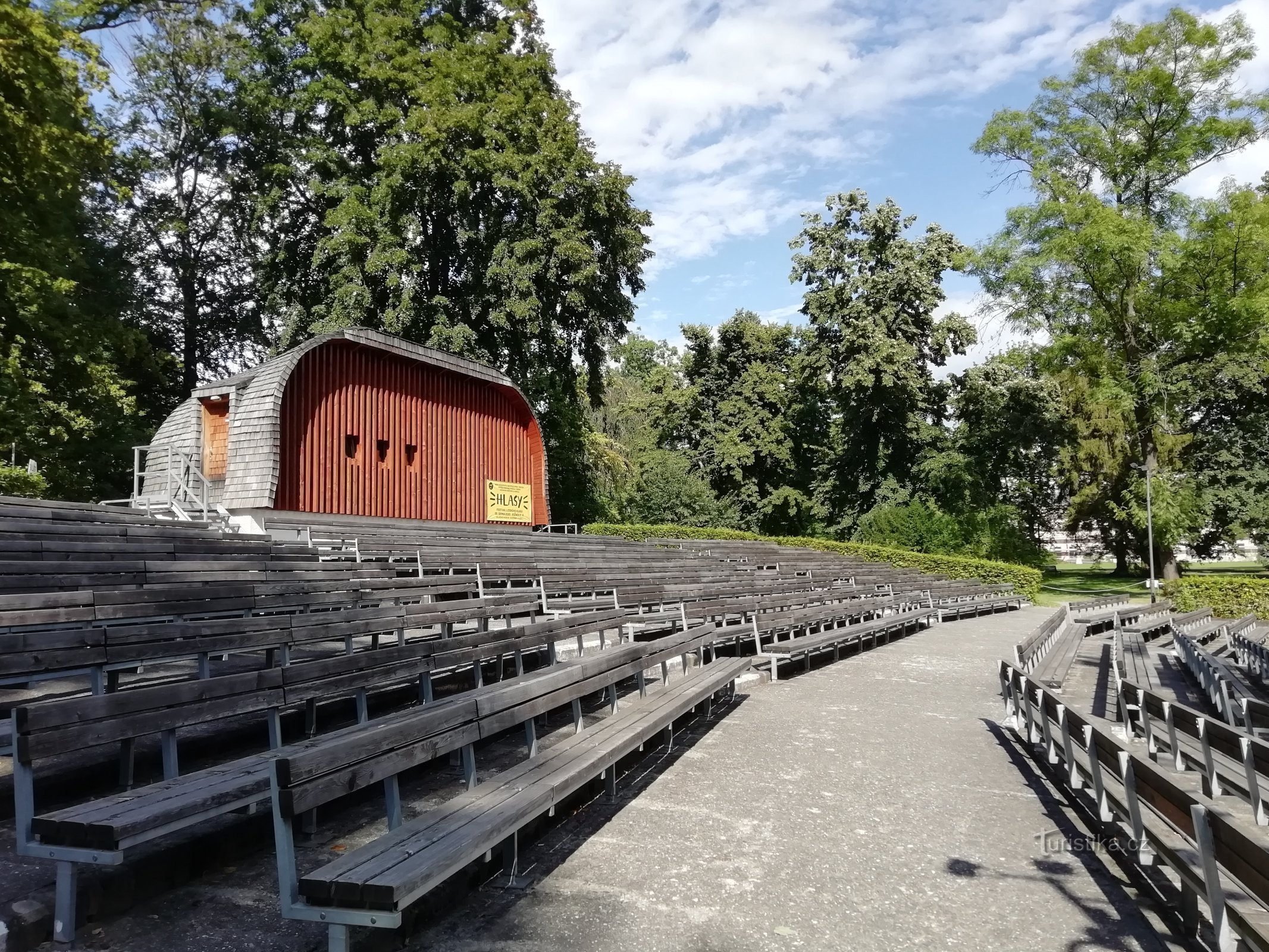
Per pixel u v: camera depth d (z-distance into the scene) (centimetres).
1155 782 398
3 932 318
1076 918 401
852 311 3684
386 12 3075
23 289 1892
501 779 455
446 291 3222
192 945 341
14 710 329
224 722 623
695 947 363
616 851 479
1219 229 3095
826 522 4038
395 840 351
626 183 3058
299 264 3200
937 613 2012
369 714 711
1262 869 282
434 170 2795
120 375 2848
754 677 1056
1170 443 3309
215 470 1783
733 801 579
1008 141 3422
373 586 1068
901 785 628
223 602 759
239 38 3094
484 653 677
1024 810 571
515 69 3067
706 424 4344
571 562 1574
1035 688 719
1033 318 3444
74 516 1161
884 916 400
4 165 1761
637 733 580
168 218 3159
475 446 2225
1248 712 669
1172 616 1906
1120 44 3247
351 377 1839
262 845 454
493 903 406
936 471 3641
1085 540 4422
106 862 316
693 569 1822
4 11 1625
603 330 3173
